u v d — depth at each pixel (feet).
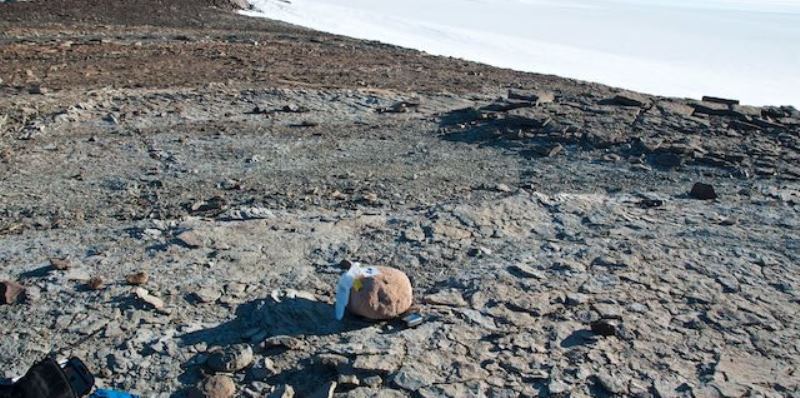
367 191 24.08
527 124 32.37
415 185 24.95
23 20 69.05
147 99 35.99
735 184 25.79
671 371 14.44
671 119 33.68
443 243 19.58
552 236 20.43
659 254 19.31
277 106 36.40
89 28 65.57
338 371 13.89
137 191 23.66
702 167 27.50
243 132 31.37
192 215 21.52
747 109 35.70
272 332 15.06
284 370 14.03
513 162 28.14
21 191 23.21
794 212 22.95
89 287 16.51
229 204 22.47
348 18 120.67
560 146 29.45
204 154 27.99
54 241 19.15
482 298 16.74
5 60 45.14
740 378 14.30
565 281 17.66
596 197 23.75
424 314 15.99
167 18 78.23
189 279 17.12
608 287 17.46
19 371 13.71
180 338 14.85
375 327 15.40
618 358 14.74
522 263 18.51
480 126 33.27
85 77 41.01
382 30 112.37
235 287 16.84
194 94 37.27
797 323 16.33
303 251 18.90
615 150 29.40
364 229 20.42
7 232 19.83
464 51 102.94
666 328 15.89
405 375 13.88
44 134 29.63
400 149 29.73
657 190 24.97
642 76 106.83
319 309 15.87
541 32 170.91
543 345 15.10
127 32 64.54
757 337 15.71
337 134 31.86
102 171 25.59
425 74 50.11
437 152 29.37
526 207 22.31
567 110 34.86
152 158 27.30
